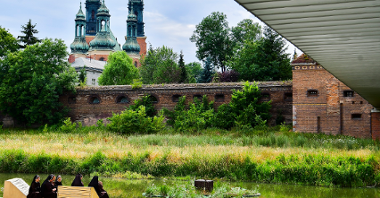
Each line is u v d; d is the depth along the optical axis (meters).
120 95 45.75
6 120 48.84
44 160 25.42
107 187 19.77
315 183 21.16
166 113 43.41
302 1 6.36
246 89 40.62
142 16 147.50
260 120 39.03
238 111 40.50
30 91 45.88
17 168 25.39
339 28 7.96
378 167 21.56
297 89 37.06
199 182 18.27
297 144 30.19
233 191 17.81
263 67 55.53
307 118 36.72
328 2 6.44
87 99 46.88
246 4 6.50
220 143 31.59
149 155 25.20
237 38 82.94
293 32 8.34
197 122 39.94
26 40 70.50
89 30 151.12
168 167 23.78
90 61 104.00
